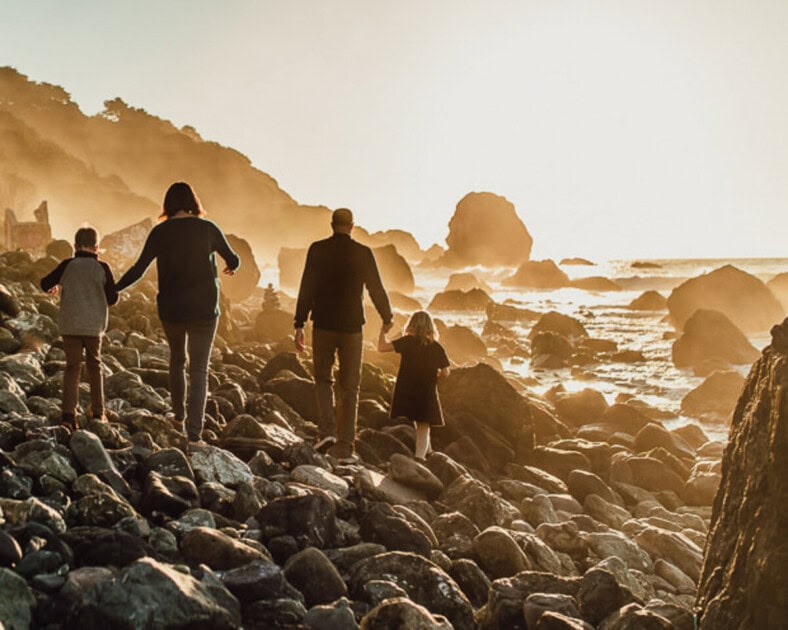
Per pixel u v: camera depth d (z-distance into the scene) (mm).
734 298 29984
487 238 131250
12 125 111562
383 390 11125
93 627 3693
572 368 20844
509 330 28703
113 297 6656
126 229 28797
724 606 4629
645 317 35844
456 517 6633
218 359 12008
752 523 4629
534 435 10484
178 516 5391
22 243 25766
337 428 8258
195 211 6977
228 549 4770
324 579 4883
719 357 20844
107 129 188375
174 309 6758
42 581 4035
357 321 7824
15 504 4664
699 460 11023
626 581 6172
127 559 4469
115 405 7672
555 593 5461
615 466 10039
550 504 7914
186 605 3848
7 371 7906
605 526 7863
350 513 6324
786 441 4449
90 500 4977
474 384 10188
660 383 18609
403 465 7477
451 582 5148
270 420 8742
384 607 4371
